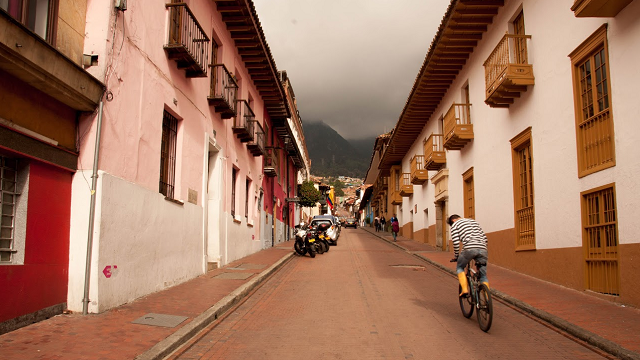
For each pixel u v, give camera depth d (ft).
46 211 21.43
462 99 56.75
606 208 27.99
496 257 45.65
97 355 17.21
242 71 54.44
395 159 114.01
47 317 21.45
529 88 37.63
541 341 20.43
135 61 27.63
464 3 42.50
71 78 21.15
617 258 26.58
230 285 33.65
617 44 26.35
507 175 42.63
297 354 18.71
